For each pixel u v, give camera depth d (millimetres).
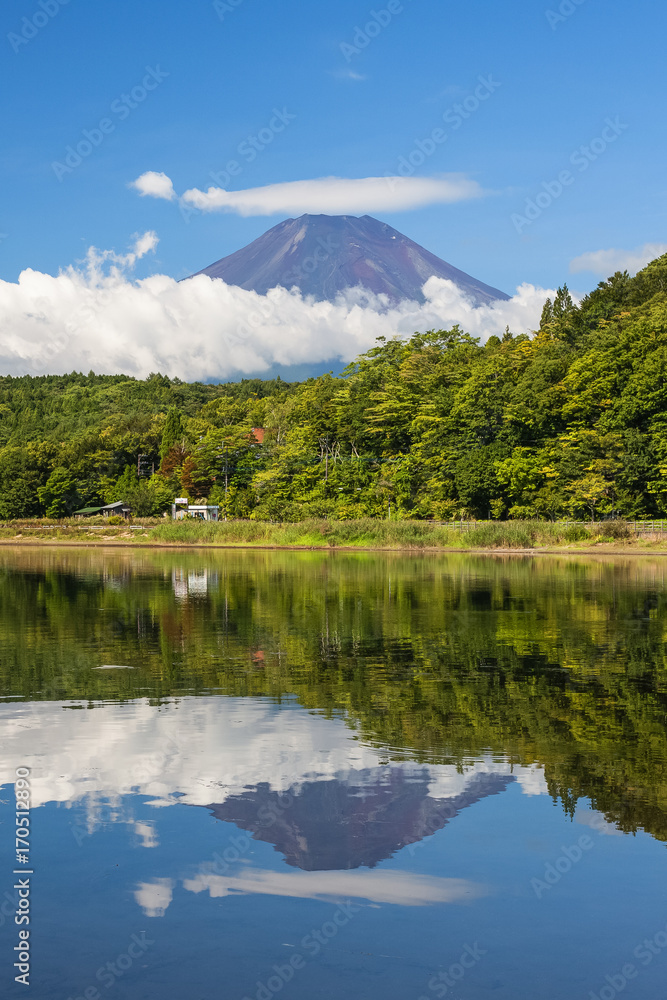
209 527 97688
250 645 23641
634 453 86938
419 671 19812
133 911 8484
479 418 102188
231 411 164875
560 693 17391
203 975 7406
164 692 17625
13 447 164250
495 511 96625
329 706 16328
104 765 12773
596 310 137000
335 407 124750
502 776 12227
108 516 131375
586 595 37406
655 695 17219
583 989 7305
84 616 30281
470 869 9406
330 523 91750
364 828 10453
